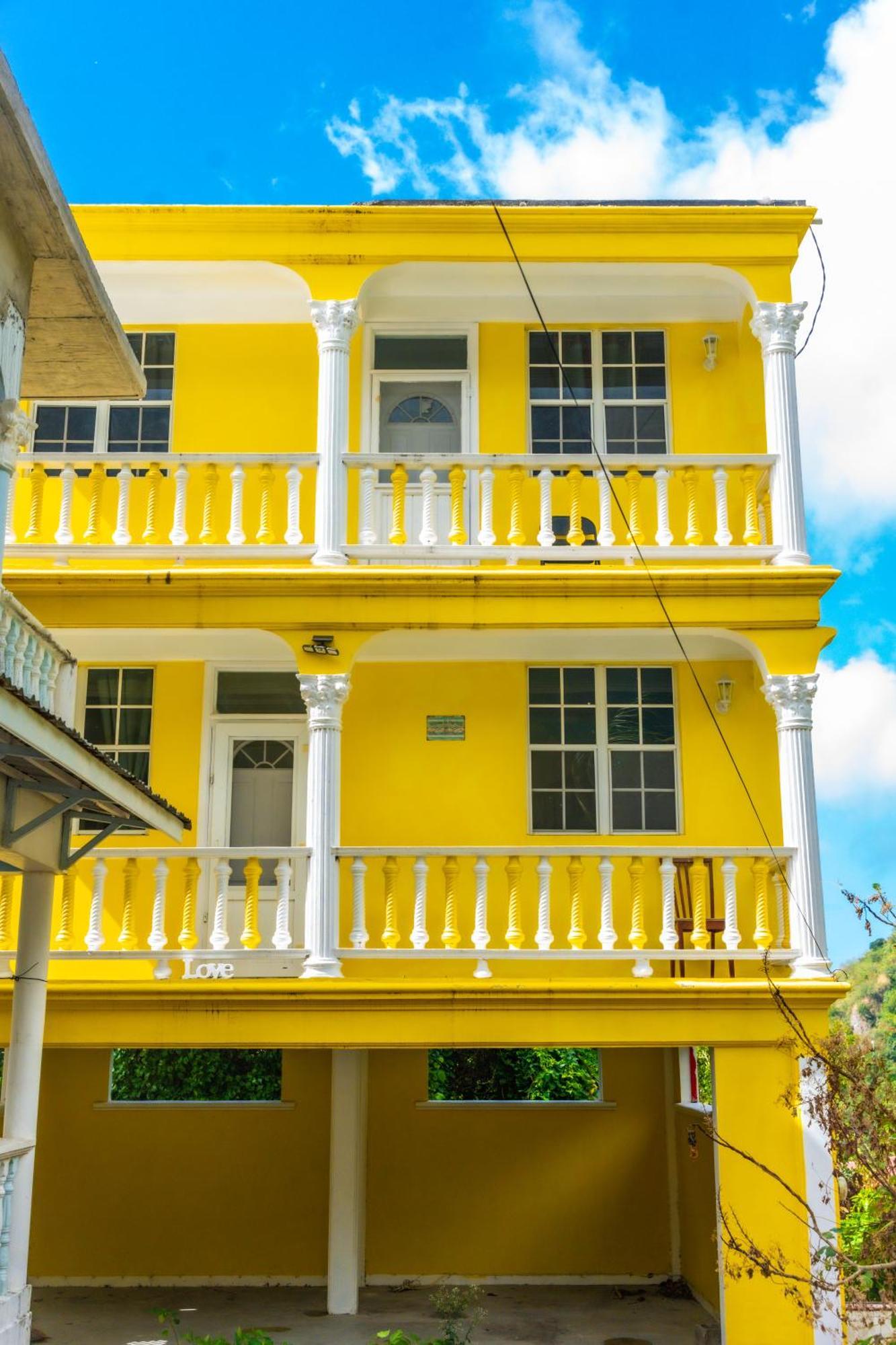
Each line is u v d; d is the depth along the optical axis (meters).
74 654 13.36
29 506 13.52
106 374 9.96
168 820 10.25
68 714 9.72
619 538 13.48
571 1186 13.84
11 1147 8.89
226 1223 13.73
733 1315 10.47
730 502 13.51
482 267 12.98
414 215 12.70
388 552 12.07
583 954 11.16
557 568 12.27
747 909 12.82
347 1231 12.69
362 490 12.27
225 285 13.33
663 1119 13.98
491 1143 13.90
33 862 9.45
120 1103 13.96
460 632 12.23
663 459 12.25
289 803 13.45
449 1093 19.23
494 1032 10.94
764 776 13.23
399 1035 10.91
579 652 13.36
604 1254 13.70
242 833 13.39
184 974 12.52
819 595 11.99
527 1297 13.14
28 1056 9.59
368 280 12.99
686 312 13.95
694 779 13.21
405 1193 13.79
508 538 12.85
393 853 11.37
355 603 11.90
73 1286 13.55
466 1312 12.40
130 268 12.92
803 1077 10.12
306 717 13.48
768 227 12.80
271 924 13.20
